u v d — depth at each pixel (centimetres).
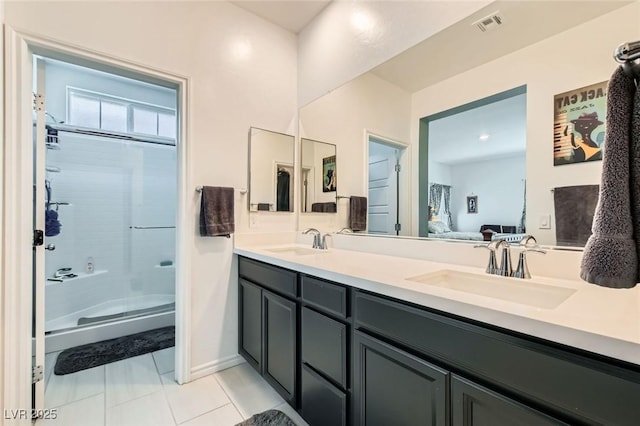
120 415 148
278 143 224
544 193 110
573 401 58
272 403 159
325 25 207
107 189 293
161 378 181
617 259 46
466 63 133
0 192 127
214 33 192
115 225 296
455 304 76
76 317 250
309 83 222
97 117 302
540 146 111
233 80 200
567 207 104
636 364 50
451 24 137
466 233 132
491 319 69
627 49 44
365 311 104
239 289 199
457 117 137
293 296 144
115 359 203
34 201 142
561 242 105
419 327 86
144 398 162
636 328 56
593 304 73
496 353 69
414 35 152
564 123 106
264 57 216
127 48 159
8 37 129
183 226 178
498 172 123
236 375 187
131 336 239
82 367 192
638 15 92
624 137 47
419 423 86
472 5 129
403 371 91
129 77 169
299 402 140
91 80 297
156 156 324
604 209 48
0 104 127
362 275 107
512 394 67
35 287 142
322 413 125
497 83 124
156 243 319
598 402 54
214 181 191
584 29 102
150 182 318
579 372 57
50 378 179
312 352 131
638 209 46
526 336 65
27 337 136
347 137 192
